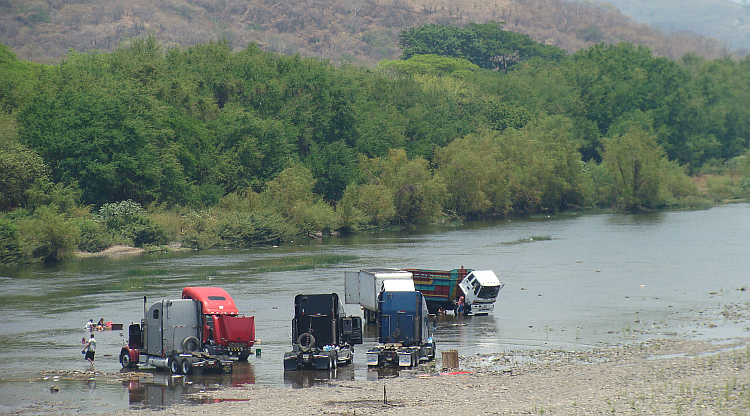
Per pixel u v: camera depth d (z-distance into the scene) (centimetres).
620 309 14025
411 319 10131
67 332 12144
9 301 14988
